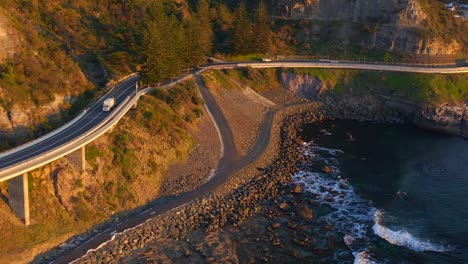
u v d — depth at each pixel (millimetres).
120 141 86625
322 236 77062
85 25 116375
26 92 82938
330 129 124688
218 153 100438
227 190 88062
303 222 80938
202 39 132000
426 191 92688
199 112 109062
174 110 104000
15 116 79000
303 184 94000
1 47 83562
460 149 115062
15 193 67188
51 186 73062
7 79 81062
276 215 82562
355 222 81250
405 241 75938
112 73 106875
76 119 85625
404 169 102312
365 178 97688
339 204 87125
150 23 110938
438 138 122688
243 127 113375
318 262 70625
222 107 116562
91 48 109688
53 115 86250
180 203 82250
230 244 73375
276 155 104875
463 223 81375
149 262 67625
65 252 67750
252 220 80438
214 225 77500
